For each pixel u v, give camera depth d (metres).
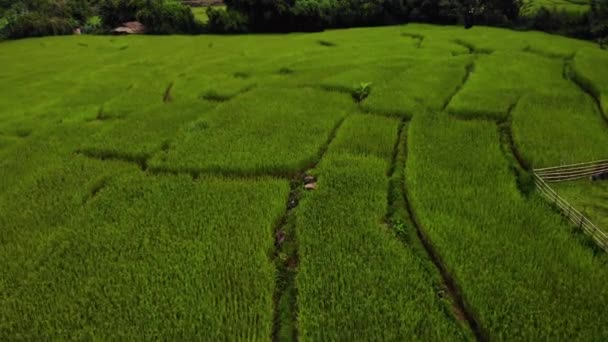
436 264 17.42
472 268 16.08
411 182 21.69
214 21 70.94
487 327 13.92
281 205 20.53
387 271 16.30
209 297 15.16
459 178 21.91
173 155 25.36
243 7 70.56
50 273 16.56
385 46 51.38
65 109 35.88
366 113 31.12
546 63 42.38
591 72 38.47
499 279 15.61
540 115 29.56
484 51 48.12
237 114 31.19
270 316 14.59
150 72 45.69
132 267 16.61
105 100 38.16
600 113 31.20
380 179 22.38
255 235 18.38
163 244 17.95
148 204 20.81
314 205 20.36
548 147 25.22
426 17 71.06
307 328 14.11
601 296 14.77
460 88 35.78
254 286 15.82
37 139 29.02
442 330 13.86
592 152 24.53
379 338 13.54
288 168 23.83
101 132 29.39
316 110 31.67
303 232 18.53
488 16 67.69
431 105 31.94
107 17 74.69
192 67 46.69
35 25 70.62
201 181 22.91
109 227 19.16
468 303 14.95
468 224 18.58
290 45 56.19
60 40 66.62
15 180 23.80
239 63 47.41
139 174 23.83
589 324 13.80
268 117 30.50
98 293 15.41
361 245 17.66
